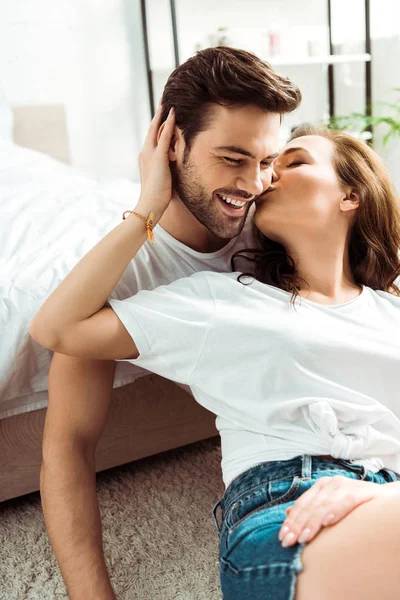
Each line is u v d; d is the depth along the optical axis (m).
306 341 1.08
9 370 1.33
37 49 3.59
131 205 1.98
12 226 1.71
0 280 1.38
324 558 0.86
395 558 0.83
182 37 3.87
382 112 3.97
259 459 1.07
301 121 4.18
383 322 1.21
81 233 1.65
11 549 1.39
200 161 1.16
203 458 1.74
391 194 1.33
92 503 1.19
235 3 3.92
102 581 1.13
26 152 2.86
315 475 1.01
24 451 1.46
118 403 1.54
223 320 1.09
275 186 1.24
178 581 1.29
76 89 3.73
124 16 3.76
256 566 0.89
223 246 1.38
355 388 1.12
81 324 1.08
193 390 1.18
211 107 1.12
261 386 1.09
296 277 1.24
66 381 1.22
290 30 4.07
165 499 1.56
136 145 3.95
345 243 1.30
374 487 0.95
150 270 1.30
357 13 4.00
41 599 1.25
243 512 1.01
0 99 3.34
